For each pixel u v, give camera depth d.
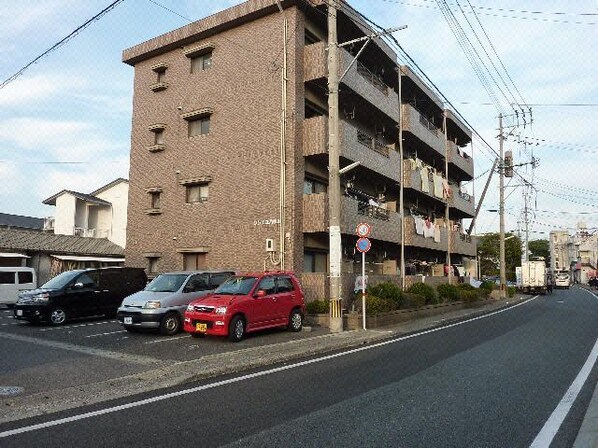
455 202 30.36
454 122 31.23
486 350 10.11
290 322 12.71
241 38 18.59
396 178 22.00
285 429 4.88
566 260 92.19
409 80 24.53
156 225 20.11
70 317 13.66
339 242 13.35
